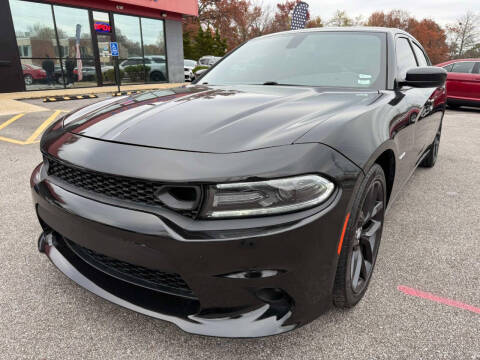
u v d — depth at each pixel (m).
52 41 12.41
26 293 1.90
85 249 1.69
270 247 1.23
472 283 2.02
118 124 1.60
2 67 11.31
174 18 16.25
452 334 1.63
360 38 2.58
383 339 1.60
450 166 4.38
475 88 9.12
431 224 2.77
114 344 1.58
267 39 2.92
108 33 13.98
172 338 1.61
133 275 1.52
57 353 1.52
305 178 1.26
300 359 1.50
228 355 1.52
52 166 1.66
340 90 2.13
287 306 1.40
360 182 1.44
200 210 1.25
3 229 2.58
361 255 1.77
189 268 1.27
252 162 1.25
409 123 2.19
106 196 1.41
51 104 9.40
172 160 1.30
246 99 1.87
